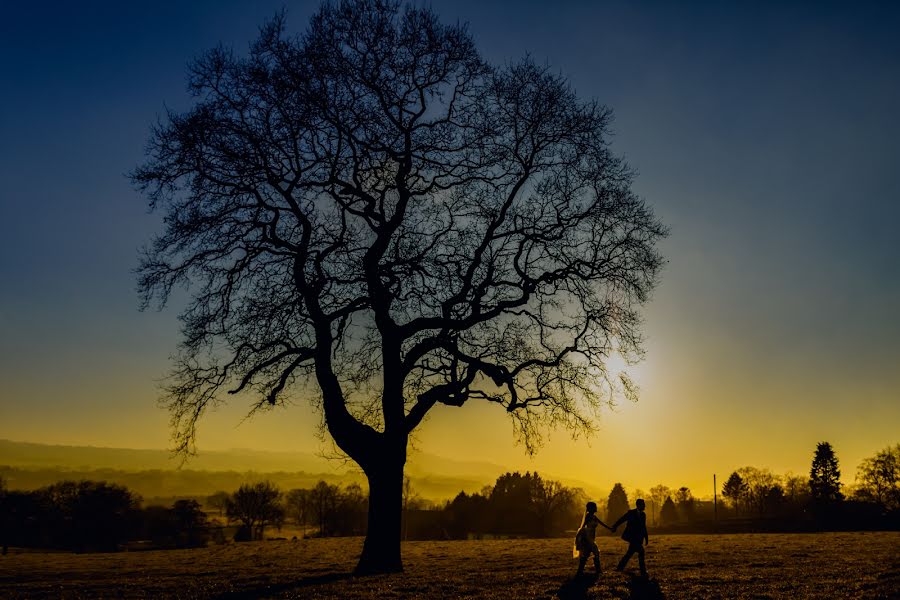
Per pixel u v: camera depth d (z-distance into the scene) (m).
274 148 21.05
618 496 162.50
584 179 22.48
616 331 22.69
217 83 20.86
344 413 20.61
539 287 22.77
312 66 20.58
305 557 30.36
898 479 107.56
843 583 17.42
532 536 110.75
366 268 21.45
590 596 15.86
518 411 22.89
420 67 21.81
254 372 20.91
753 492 142.38
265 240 21.42
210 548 43.19
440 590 17.00
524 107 22.38
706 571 20.22
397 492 20.75
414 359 21.36
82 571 26.83
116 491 102.50
